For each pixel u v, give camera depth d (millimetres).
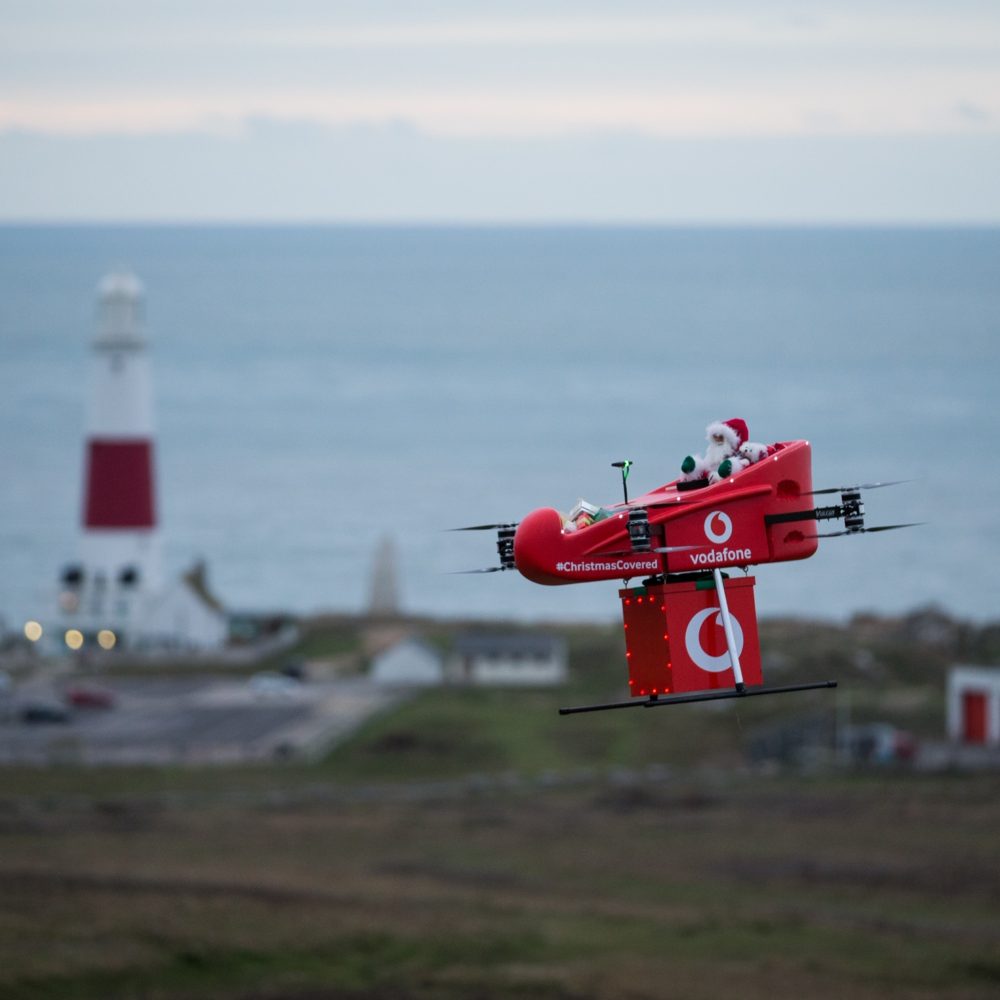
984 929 114750
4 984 89562
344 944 104938
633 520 36094
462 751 199625
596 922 115625
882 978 99000
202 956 99000
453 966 101250
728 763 194250
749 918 117625
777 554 37750
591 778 185500
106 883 122188
